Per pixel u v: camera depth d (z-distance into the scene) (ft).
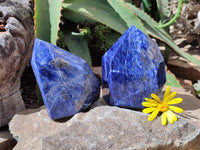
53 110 1.17
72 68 1.15
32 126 1.19
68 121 1.16
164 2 2.08
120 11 1.72
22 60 1.35
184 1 2.23
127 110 1.14
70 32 1.90
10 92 1.33
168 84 1.67
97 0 1.75
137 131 1.04
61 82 1.14
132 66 1.16
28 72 1.88
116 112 1.13
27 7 1.44
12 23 1.25
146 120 1.10
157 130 1.06
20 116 1.26
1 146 1.26
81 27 1.98
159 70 1.17
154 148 0.99
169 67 2.05
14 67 1.26
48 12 1.44
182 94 1.51
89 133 1.04
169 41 1.87
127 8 1.71
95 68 1.83
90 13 1.65
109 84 1.20
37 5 1.36
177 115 1.20
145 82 1.17
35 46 1.13
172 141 1.02
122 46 1.16
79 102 1.17
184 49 2.26
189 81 1.88
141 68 1.16
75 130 1.06
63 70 1.13
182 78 2.02
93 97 1.22
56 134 1.03
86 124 1.09
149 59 1.16
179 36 2.49
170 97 1.16
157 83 1.18
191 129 1.06
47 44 1.15
